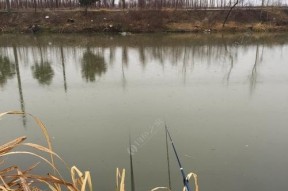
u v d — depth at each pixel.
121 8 26.11
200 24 22.89
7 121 6.93
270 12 24.34
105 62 13.09
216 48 16.53
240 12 23.98
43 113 7.35
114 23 22.77
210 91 9.05
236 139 6.00
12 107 7.77
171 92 8.89
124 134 6.18
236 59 13.77
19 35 21.31
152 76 10.75
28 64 12.80
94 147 5.65
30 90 9.22
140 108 7.57
